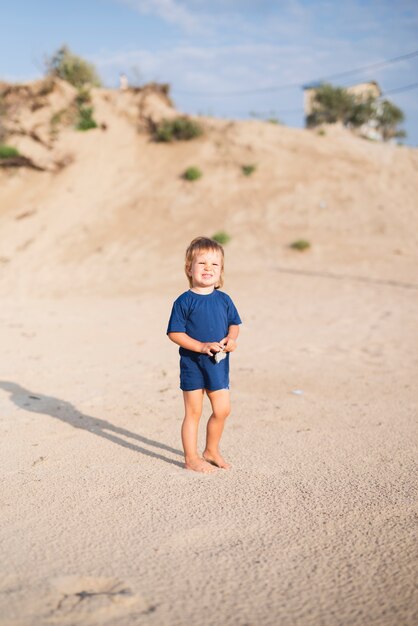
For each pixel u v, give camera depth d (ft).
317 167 71.26
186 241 58.29
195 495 10.43
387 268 49.44
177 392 17.95
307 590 7.45
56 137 75.15
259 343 26.25
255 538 8.84
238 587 7.50
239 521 9.41
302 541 8.75
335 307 36.37
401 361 22.75
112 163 74.28
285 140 76.23
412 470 11.69
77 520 9.43
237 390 18.21
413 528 9.19
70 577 7.65
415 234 58.18
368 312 34.53
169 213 64.69
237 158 72.90
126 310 36.76
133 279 49.98
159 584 7.53
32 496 10.40
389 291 41.52
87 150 74.84
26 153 73.56
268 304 37.88
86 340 26.78
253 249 55.83
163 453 12.69
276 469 11.72
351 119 117.08
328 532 9.05
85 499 10.25
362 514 9.69
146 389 18.33
